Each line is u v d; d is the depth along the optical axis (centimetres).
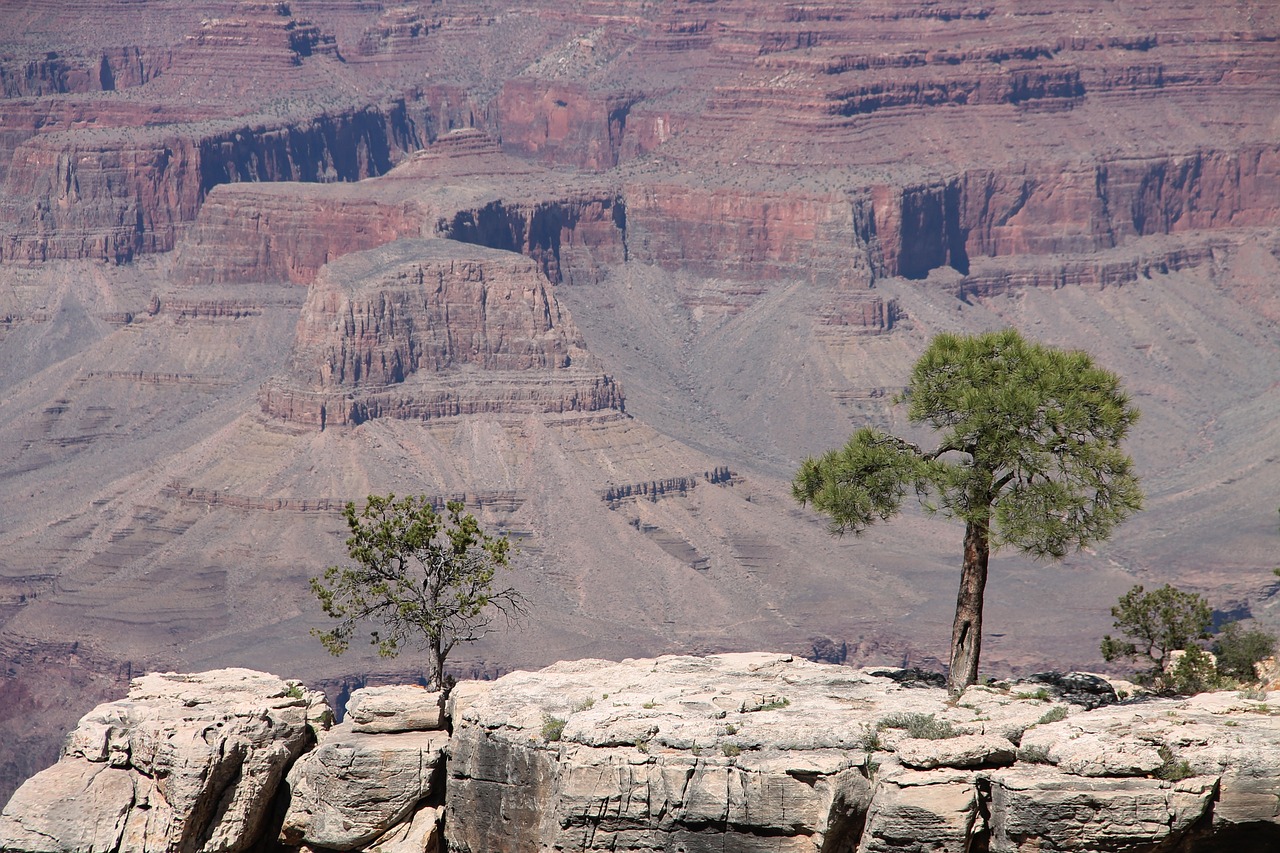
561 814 12925
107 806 13600
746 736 12900
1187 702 13350
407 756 13600
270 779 13800
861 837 12612
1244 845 12394
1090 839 12206
